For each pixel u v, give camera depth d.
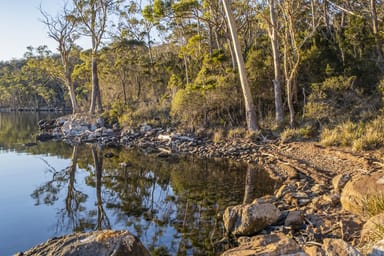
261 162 12.38
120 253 3.67
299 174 9.73
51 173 12.53
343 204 6.22
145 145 18.25
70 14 29.31
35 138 23.47
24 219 7.50
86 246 3.75
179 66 27.11
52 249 3.82
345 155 10.58
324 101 14.82
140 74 29.31
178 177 11.03
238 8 22.02
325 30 21.12
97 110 28.47
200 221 6.79
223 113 18.55
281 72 17.41
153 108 23.31
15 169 13.28
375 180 6.15
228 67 20.31
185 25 26.33
